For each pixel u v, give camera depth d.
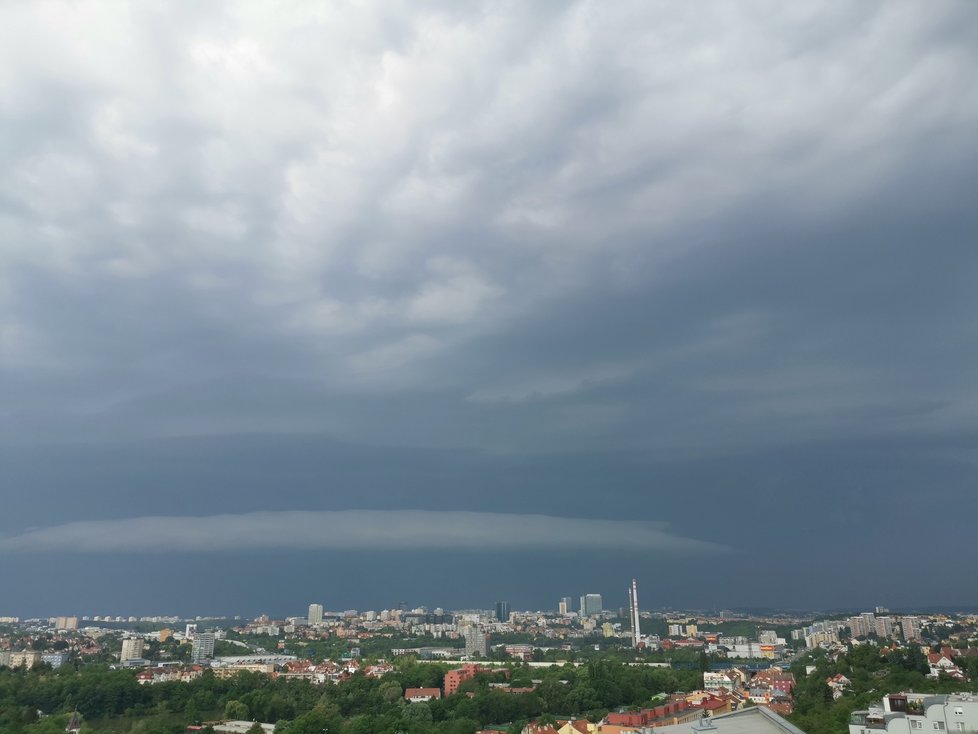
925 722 132.25
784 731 82.75
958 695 147.50
